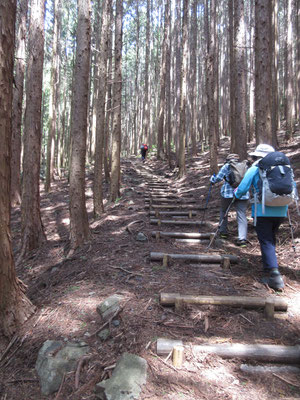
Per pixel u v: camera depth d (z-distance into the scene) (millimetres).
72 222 5746
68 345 2689
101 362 2496
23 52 10492
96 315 3123
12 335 3059
